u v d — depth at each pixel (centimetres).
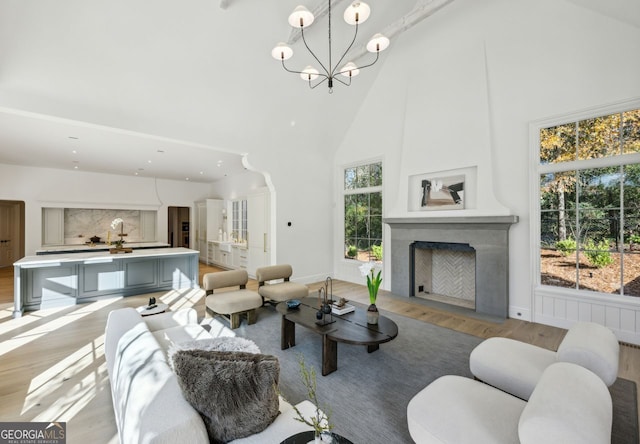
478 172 409
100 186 830
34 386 229
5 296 493
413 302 466
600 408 109
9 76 305
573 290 349
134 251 554
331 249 665
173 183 959
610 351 165
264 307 441
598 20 326
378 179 581
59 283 437
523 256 383
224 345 168
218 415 113
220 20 340
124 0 290
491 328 355
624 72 311
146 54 339
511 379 178
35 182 741
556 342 314
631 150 312
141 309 340
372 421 191
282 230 580
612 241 325
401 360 276
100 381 237
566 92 347
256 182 776
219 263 857
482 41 412
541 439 105
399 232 508
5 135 502
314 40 416
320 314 278
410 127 492
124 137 518
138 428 102
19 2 260
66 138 521
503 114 397
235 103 448
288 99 488
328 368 250
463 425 132
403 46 500
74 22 289
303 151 609
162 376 130
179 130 437
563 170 353
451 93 442
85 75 331
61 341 314
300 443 111
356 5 251
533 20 371
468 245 432
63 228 809
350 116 598
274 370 124
